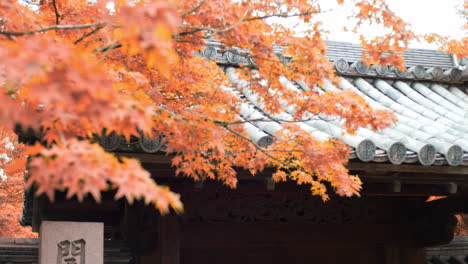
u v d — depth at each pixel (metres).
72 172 2.62
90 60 2.68
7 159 11.21
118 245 8.84
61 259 6.35
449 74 10.20
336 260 8.82
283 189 7.51
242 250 8.36
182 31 4.62
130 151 5.59
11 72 2.48
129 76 3.97
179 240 7.80
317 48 5.14
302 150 5.23
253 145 5.47
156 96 4.95
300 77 5.23
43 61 2.34
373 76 9.92
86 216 10.01
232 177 5.50
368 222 8.84
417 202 9.01
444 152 6.63
